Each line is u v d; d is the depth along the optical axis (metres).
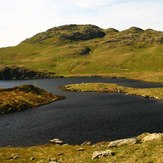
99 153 38.44
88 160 37.62
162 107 109.25
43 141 65.00
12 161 45.78
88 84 195.12
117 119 87.00
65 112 103.75
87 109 109.00
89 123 82.44
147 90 155.38
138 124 79.06
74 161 39.03
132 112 98.94
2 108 108.25
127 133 69.19
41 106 122.38
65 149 53.31
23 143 64.06
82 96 153.38
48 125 82.12
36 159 46.44
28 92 136.88
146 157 32.34
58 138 67.19
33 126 81.50
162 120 83.69
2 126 83.06
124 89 170.62
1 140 67.38
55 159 43.72
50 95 145.25
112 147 43.50
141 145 39.06
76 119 89.25
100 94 159.75
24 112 107.50
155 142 39.12
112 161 34.34
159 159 30.19
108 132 70.88
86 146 54.69
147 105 115.44
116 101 129.88
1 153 51.75
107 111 102.62
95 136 67.31
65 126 79.69
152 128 73.88
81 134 69.94
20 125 83.56
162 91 146.88
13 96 125.19
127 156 35.03
